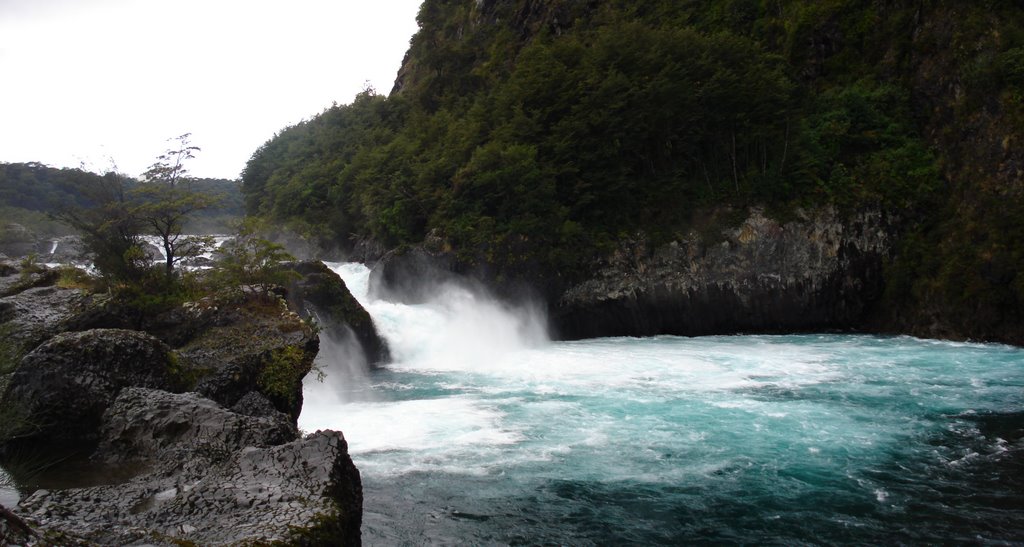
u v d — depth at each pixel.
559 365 29.67
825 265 38.62
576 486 14.91
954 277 35.44
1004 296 33.53
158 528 8.27
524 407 21.81
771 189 40.06
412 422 19.98
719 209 40.56
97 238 20.39
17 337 17.05
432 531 12.76
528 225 38.78
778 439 18.14
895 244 38.84
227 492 9.38
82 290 19.91
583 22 62.28
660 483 15.09
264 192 73.56
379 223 45.94
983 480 15.22
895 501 14.09
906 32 44.06
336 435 11.08
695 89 42.72
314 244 56.16
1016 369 27.44
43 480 11.01
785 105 42.25
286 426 12.88
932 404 21.78
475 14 77.00
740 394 23.30
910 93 42.88
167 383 15.18
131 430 12.33
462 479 15.30
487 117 47.28
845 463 16.33
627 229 40.69
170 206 20.05
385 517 13.29
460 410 21.47
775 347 33.81
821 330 39.22
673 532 12.82
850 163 41.72
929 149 40.66
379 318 32.94
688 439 18.17
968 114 38.69
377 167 51.78
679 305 39.34
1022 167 34.88
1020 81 36.50
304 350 17.91
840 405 21.67
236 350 17.12
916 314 37.22
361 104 75.69
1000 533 12.64
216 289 20.28
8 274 24.72
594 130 41.88
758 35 52.09
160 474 10.93
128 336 15.01
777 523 13.13
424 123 58.41
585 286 39.41
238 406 16.06
